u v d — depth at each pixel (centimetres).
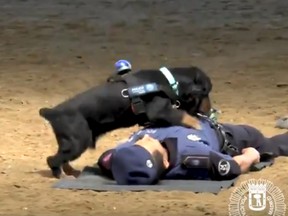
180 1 3331
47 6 3266
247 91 1886
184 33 2641
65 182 1139
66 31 2711
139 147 1111
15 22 2897
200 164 1105
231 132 1223
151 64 2217
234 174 1116
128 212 999
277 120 1577
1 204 1048
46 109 1196
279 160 1244
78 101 1198
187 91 1178
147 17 2969
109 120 1198
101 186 1109
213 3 3272
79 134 1185
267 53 2308
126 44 2488
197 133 1144
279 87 1923
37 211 1016
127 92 1185
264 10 3062
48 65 2214
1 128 1523
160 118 1156
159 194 1070
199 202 1032
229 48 2394
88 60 2277
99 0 3394
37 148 1395
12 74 2097
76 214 998
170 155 1118
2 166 1258
